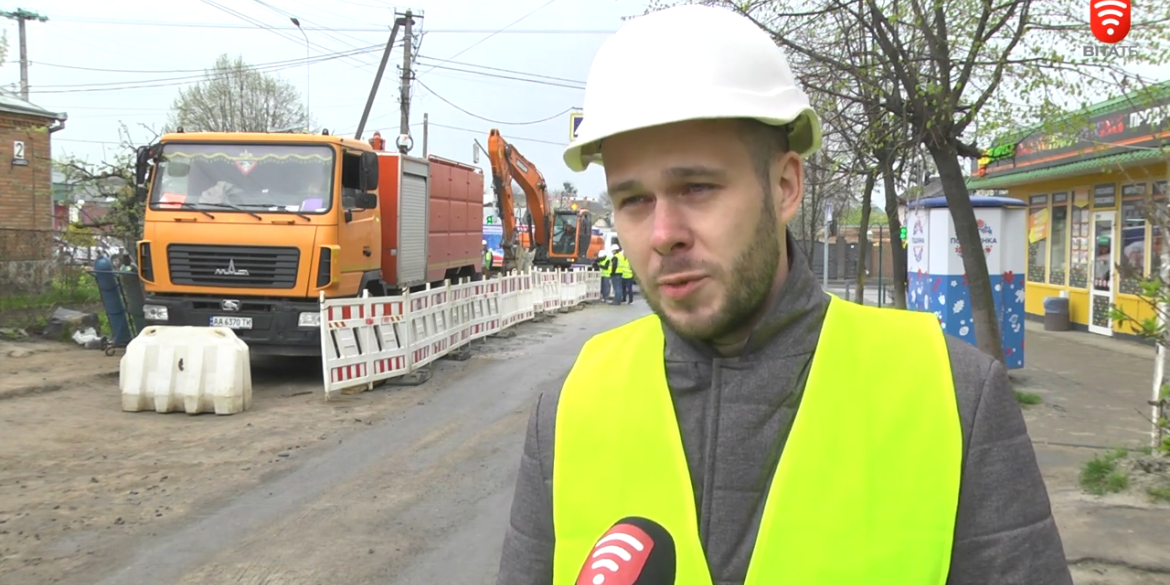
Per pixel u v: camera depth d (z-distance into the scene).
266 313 10.91
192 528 5.70
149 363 9.28
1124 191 14.60
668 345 1.40
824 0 8.57
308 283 10.98
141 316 12.84
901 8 7.89
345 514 6.00
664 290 1.30
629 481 1.34
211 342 9.32
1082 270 16.22
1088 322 15.93
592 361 1.52
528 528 1.47
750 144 1.27
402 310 11.59
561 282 23.25
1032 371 11.36
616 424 1.39
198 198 11.21
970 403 1.24
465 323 14.69
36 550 5.28
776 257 1.31
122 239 15.52
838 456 1.23
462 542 5.45
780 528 1.21
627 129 1.25
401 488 6.62
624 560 1.08
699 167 1.25
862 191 16.09
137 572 4.95
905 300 14.38
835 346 1.31
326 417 9.19
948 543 1.17
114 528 5.68
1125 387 10.18
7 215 20.44
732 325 1.30
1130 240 14.42
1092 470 6.14
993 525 1.17
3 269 14.53
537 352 14.72
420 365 12.11
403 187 13.48
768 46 1.33
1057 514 5.44
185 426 8.68
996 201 10.54
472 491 6.54
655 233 1.27
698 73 1.25
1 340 13.41
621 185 1.31
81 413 9.16
